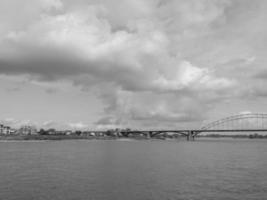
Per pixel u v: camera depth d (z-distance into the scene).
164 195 34.09
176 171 54.25
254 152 119.50
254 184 40.81
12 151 123.19
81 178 45.50
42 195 33.75
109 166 62.50
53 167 60.78
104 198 32.56
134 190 36.62
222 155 99.94
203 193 35.22
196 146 190.50
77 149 141.62
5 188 37.62
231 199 32.50
